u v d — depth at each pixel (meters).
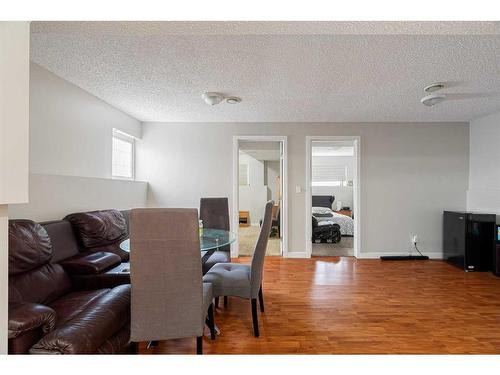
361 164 4.36
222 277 2.14
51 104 2.50
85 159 3.00
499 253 3.42
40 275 1.76
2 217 0.89
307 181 4.37
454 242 3.93
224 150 4.40
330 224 5.58
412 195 4.36
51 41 1.94
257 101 3.30
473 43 1.90
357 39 1.88
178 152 4.39
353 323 2.24
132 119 4.07
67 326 1.33
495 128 3.82
